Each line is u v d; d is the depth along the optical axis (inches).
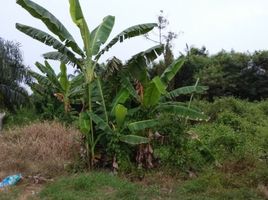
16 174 382.6
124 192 324.8
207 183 345.1
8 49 850.8
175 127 401.7
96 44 400.2
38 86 788.6
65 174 393.7
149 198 321.4
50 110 746.8
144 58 394.6
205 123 640.4
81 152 416.5
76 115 652.7
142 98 404.5
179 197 323.9
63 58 389.1
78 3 372.2
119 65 389.1
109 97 416.8
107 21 414.9
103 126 390.0
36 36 383.9
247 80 1232.2
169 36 1055.0
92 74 398.9
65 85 595.2
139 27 393.1
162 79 401.4
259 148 459.2
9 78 839.1
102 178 354.6
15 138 526.3
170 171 387.5
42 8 375.9
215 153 435.8
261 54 1240.2
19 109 848.3
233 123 616.4
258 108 803.4
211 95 1191.6
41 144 472.7
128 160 394.9
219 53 1357.0
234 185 347.9
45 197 318.7
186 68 1243.8
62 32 382.6
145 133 402.0
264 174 354.3
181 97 882.8
